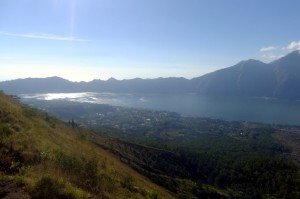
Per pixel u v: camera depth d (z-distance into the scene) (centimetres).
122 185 2291
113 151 6956
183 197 5219
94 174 1775
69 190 1305
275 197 11938
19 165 1491
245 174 14000
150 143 17175
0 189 1171
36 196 1172
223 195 9412
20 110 3294
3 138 1730
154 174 6812
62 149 2325
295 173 13512
